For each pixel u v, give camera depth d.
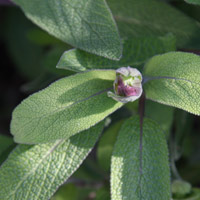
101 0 0.31
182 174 0.42
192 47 0.36
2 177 0.31
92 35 0.32
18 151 0.31
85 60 0.32
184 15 0.35
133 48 0.34
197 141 0.44
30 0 0.32
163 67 0.31
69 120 0.30
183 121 0.39
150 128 0.32
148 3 0.35
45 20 0.32
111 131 0.37
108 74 0.31
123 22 0.36
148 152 0.31
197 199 0.35
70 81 0.30
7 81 0.48
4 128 0.47
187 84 0.30
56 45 0.42
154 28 0.36
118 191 0.31
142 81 0.32
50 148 0.32
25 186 0.31
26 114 0.30
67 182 0.38
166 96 0.31
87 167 0.40
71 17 0.32
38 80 0.42
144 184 0.31
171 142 0.38
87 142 0.32
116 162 0.31
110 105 0.31
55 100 0.30
